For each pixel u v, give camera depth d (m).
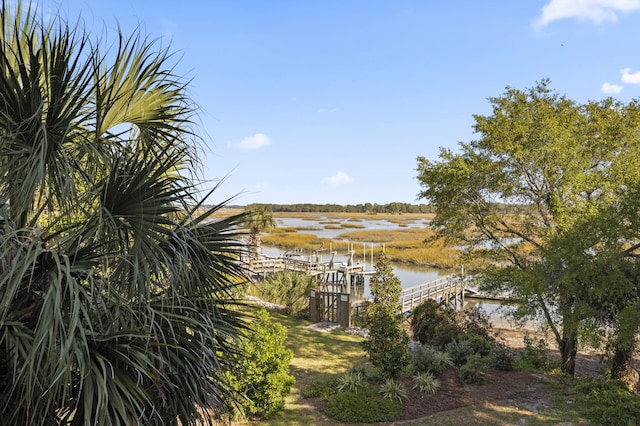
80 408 2.64
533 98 11.82
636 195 8.00
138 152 3.09
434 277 32.62
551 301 9.12
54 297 2.35
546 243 9.80
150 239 2.81
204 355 3.00
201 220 3.24
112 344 2.67
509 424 6.72
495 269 10.96
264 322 7.17
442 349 10.88
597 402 7.33
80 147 2.98
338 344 11.92
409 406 7.35
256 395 6.57
